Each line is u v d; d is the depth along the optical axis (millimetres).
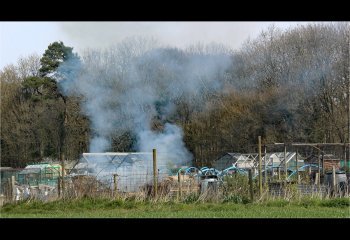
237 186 87625
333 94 197000
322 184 101062
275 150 186750
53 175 139750
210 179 98812
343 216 64625
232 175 97562
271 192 86875
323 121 195875
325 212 69562
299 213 68438
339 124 192250
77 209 78812
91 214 71500
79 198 82875
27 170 140000
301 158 153750
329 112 196625
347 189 90438
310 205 79312
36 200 82688
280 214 67312
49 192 87375
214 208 76688
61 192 84125
